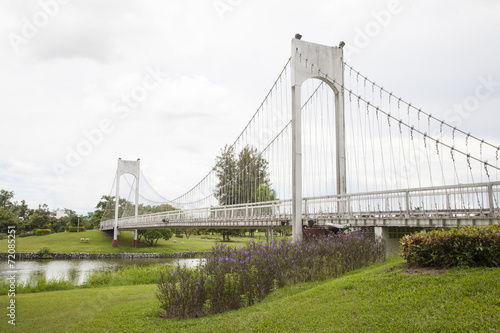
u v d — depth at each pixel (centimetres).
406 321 582
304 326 641
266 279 961
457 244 779
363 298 716
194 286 830
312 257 1151
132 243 5153
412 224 1158
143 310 886
